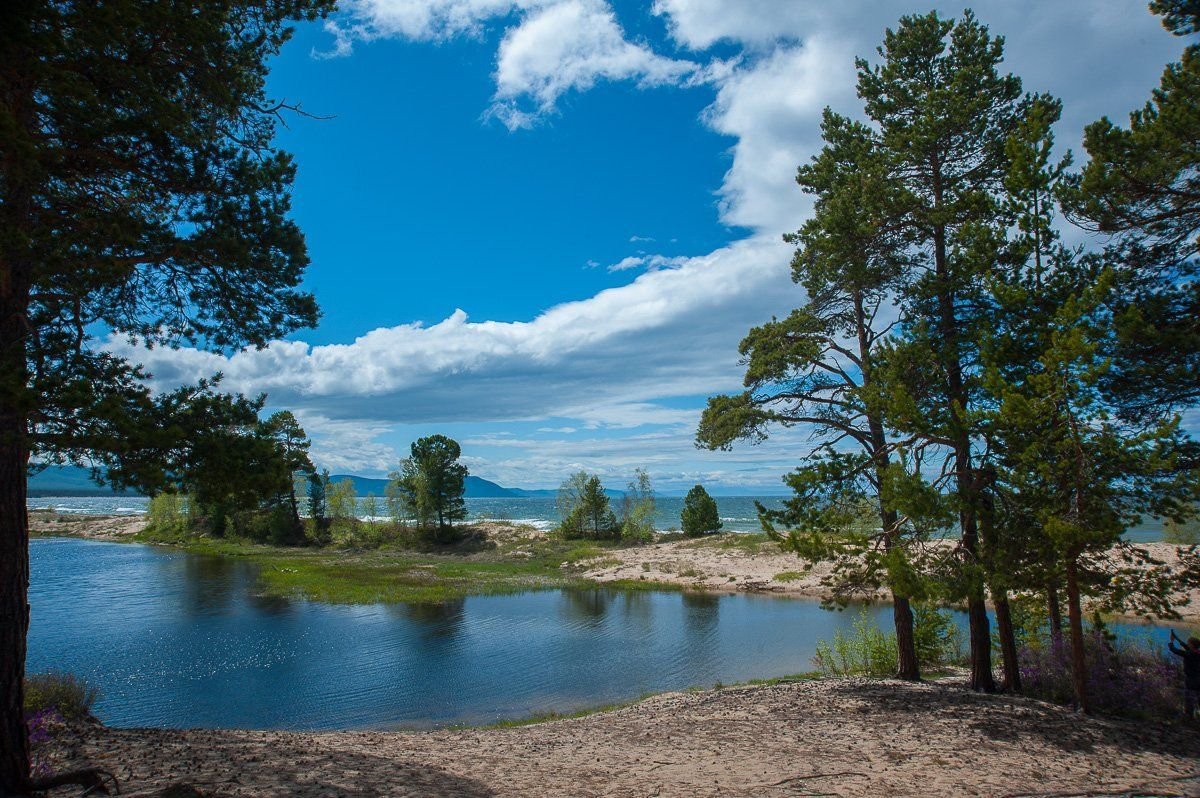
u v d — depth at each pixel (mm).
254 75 9422
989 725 11477
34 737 9766
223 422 7977
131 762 9250
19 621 6930
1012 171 12812
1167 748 10094
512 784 8859
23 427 6410
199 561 58250
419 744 12141
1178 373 11117
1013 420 10930
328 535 75688
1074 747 10148
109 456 6832
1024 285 12945
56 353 7227
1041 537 11328
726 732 12273
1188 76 11320
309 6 9195
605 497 69875
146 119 7586
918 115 15914
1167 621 24109
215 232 8586
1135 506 10930
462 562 56781
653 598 38344
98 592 39812
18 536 6914
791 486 15188
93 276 7773
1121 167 11492
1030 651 15234
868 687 15898
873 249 15555
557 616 32562
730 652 25000
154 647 25641
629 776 9328
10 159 6328
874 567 13305
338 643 26422
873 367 14258
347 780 8766
